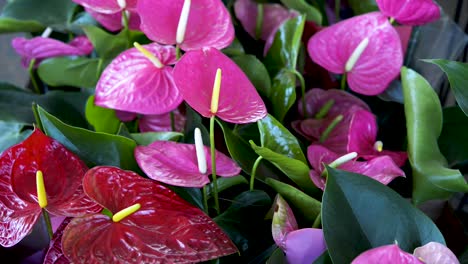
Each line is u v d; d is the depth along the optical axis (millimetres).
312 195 806
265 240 774
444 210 812
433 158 801
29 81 994
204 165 747
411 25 909
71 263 693
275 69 893
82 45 945
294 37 869
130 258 699
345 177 716
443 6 1001
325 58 873
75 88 979
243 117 747
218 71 723
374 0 979
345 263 698
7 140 851
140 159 750
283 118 855
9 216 712
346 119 866
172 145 770
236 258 762
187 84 741
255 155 816
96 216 714
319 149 804
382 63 864
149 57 804
